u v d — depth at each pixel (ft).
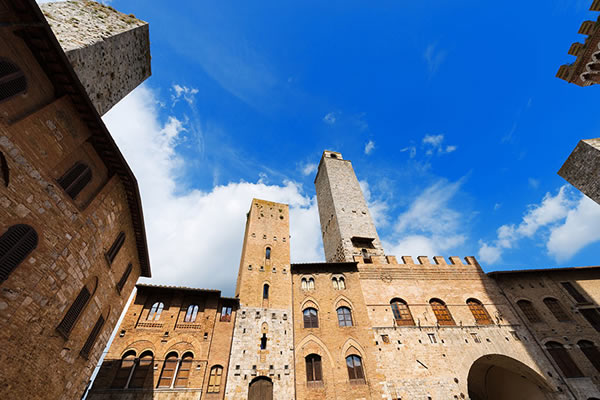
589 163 93.15
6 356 32.27
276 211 122.31
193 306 82.38
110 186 50.83
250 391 71.36
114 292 59.31
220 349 75.51
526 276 105.19
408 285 99.50
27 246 33.88
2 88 30.32
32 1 29.89
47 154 36.37
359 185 163.22
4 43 30.63
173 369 69.77
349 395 72.95
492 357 86.38
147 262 73.87
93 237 46.93
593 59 73.92
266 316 86.02
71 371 47.24
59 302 40.63
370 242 127.95
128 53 66.69
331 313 88.99
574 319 91.66
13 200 31.73
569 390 76.74
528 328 90.48
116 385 64.64
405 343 83.56
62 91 38.86
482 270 108.27
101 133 44.80
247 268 97.35
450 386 75.97
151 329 74.43
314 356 80.28
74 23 53.88
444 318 91.86
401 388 74.79
